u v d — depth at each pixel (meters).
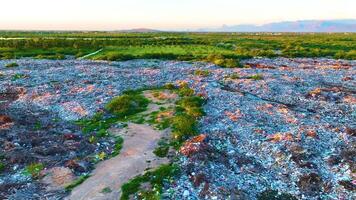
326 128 33.69
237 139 31.48
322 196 23.34
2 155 28.42
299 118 37.22
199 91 48.09
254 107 41.00
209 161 27.06
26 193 23.39
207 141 30.83
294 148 28.77
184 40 161.25
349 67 78.44
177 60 88.62
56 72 63.59
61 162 27.53
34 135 32.97
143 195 22.64
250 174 25.91
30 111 40.69
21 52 99.56
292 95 48.19
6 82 54.53
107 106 40.66
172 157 28.03
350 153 27.94
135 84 53.69
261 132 32.69
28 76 59.22
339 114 40.44
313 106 43.53
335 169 26.11
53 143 31.23
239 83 55.16
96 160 27.98
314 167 26.45
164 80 57.25
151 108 40.88
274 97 47.47
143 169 26.17
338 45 135.75
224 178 24.97
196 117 36.81
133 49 113.31
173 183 24.20
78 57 94.44
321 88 52.97
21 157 27.94
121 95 46.25
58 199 22.62
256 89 51.31
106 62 81.56
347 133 32.28
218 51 110.31
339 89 53.72
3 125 34.97
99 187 23.89
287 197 23.25
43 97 45.50
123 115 38.66
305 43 146.75
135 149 29.77
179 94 46.62
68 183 24.59
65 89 49.78
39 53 98.94
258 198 23.09
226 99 44.25
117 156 28.66
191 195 22.83
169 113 38.38
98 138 32.47
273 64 83.12
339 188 23.98
